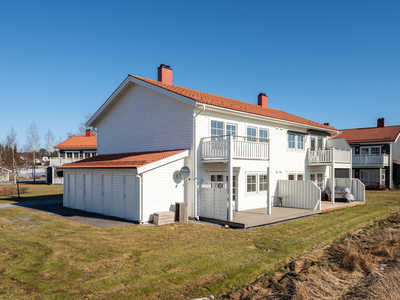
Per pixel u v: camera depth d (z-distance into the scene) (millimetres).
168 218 12773
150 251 8578
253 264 7699
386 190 31641
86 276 6750
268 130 17969
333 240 10438
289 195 17609
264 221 12734
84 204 16344
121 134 18234
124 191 13609
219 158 13336
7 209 16484
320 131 22562
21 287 6129
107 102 18453
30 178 58500
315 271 7250
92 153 40125
